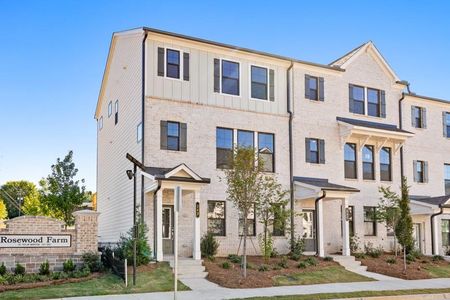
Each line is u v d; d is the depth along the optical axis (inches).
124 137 994.1
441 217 1235.2
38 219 754.8
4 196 2481.5
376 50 1176.2
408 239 927.7
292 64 1046.4
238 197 767.1
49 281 673.0
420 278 864.9
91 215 784.3
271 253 929.5
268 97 1016.2
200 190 901.8
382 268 915.4
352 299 620.7
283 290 669.9
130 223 919.7
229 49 968.3
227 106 964.6
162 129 893.8
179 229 882.8
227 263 810.8
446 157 1304.1
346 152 1112.8
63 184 1088.8
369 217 1119.0
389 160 1184.2
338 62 1165.1
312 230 1035.3
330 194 976.3
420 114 1269.7
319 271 841.5
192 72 935.7
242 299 579.2
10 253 730.2
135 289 634.8
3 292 598.2
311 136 1058.7
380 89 1184.2
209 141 936.9
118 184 1021.2
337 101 1108.5
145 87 889.5
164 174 817.5
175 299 523.5
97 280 691.4
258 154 885.8
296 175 1026.1
